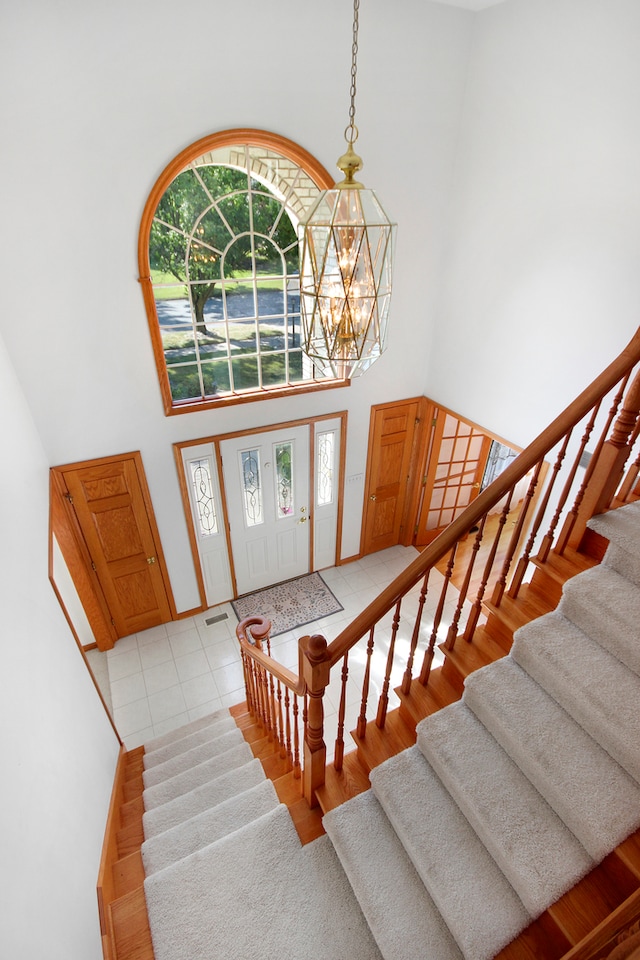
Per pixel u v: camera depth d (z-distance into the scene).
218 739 3.21
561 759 1.71
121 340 3.35
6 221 2.76
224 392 3.99
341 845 1.91
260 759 2.85
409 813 1.87
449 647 2.26
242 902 1.93
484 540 5.79
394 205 3.84
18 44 2.44
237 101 3.03
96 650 4.45
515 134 3.33
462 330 4.21
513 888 1.64
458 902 1.62
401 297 4.25
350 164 1.84
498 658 2.20
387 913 1.72
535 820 1.69
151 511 4.05
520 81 3.20
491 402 4.11
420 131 3.64
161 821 2.50
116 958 1.82
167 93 2.84
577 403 1.87
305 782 2.19
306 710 2.02
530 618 2.24
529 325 3.58
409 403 4.82
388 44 3.26
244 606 4.87
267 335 3.96
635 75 2.59
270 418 4.21
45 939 1.36
